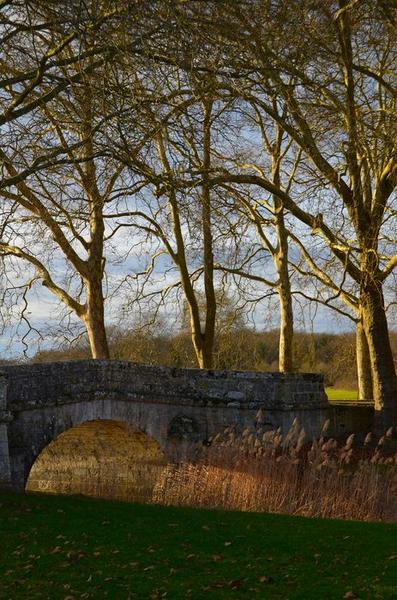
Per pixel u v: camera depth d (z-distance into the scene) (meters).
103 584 8.00
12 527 10.15
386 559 9.23
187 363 28.34
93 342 22.17
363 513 14.48
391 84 20.77
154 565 8.72
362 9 18.89
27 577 8.17
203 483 16.09
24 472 14.77
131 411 17.50
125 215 22.11
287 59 17.38
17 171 15.12
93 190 18.22
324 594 7.89
